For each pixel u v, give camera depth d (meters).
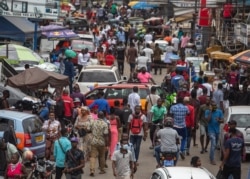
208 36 74.31
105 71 49.25
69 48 63.16
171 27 91.38
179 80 48.00
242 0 63.75
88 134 32.81
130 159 28.03
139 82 48.09
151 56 66.56
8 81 40.53
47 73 40.34
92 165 32.62
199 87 44.38
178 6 83.06
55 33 65.31
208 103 36.88
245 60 41.75
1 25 57.38
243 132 34.97
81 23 87.00
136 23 97.00
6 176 26.59
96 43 75.94
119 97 43.16
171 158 30.62
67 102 38.12
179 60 60.19
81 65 59.12
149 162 35.66
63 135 29.08
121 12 112.00
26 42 63.47
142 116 34.44
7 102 37.53
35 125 33.03
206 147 38.06
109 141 33.41
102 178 32.41
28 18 59.44
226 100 44.25
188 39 76.19
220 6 68.19
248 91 44.34
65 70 50.91
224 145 28.69
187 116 36.41
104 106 37.41
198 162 24.91
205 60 59.97
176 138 30.92
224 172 28.58
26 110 39.41
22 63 50.94
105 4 122.56
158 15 102.25
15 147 29.16
